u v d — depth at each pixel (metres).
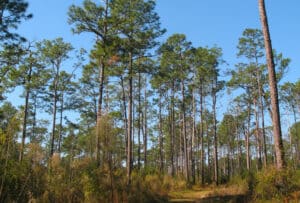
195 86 36.84
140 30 24.47
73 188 13.52
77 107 35.53
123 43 23.36
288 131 53.25
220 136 55.09
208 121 48.34
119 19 23.25
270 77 12.20
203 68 34.31
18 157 11.40
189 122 49.00
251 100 39.72
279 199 10.43
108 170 15.72
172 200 20.05
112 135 15.88
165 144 54.41
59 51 32.62
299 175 11.11
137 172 24.64
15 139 9.82
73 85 34.34
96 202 14.11
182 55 34.84
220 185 31.12
